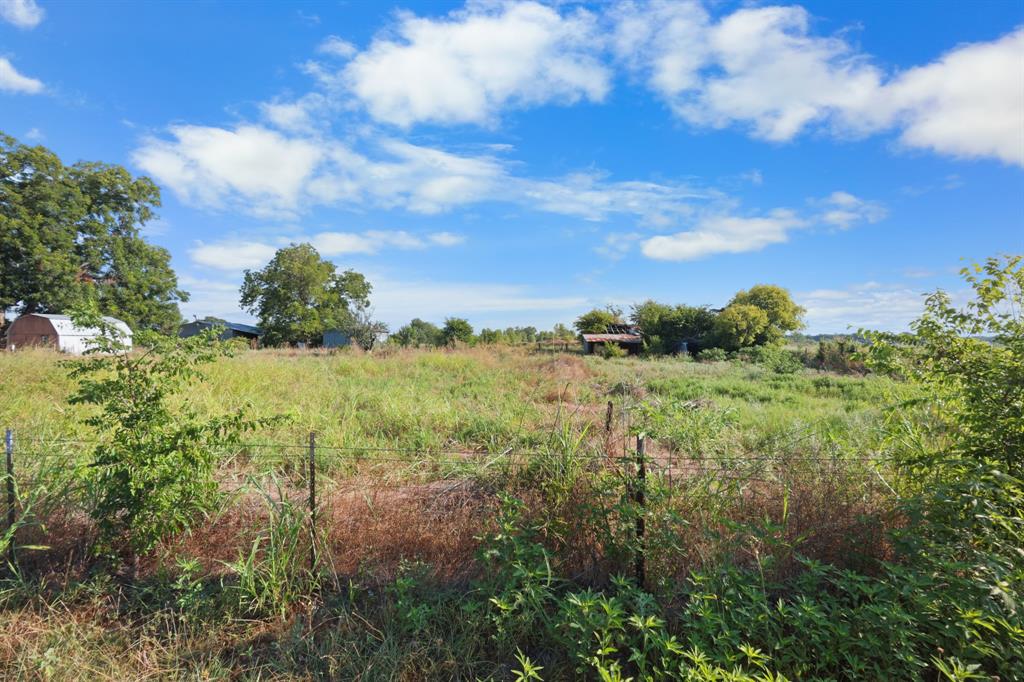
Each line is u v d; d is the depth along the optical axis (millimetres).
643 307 53188
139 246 38781
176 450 4000
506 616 3297
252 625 3527
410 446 6477
